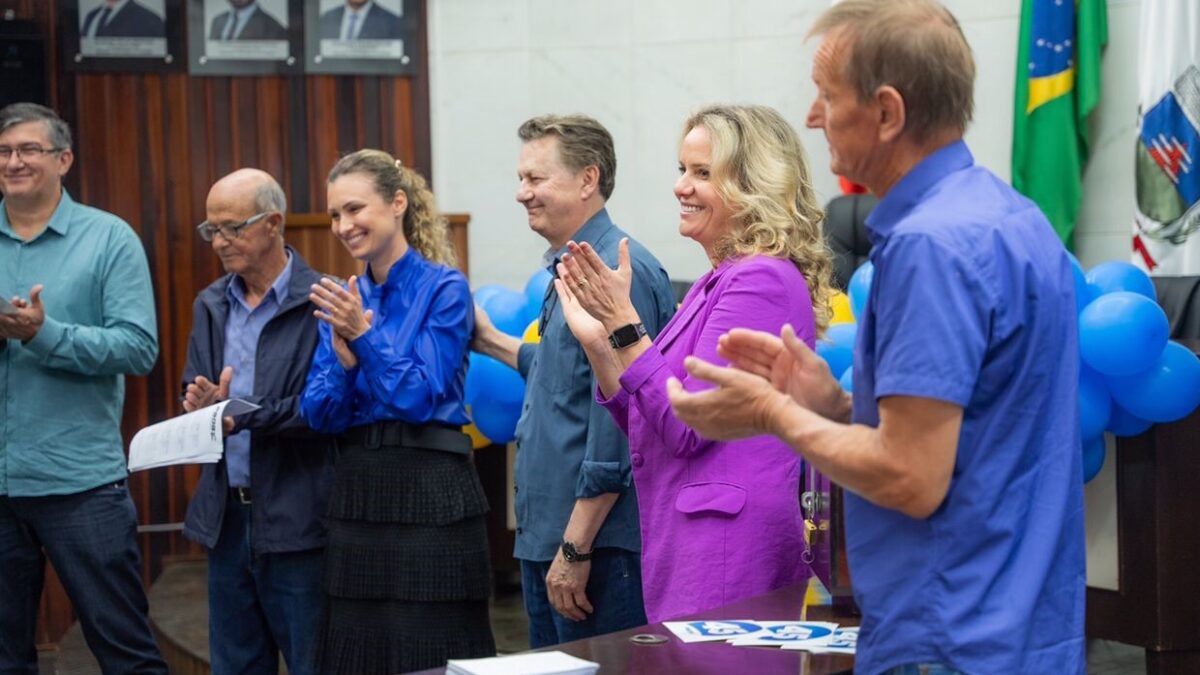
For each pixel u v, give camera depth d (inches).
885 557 60.4
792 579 90.0
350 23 255.9
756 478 89.4
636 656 71.5
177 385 250.1
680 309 95.1
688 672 68.2
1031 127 222.5
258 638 135.0
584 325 94.1
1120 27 224.4
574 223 113.1
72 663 187.2
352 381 120.6
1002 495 58.9
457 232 254.2
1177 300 185.0
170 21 249.4
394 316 122.3
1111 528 160.4
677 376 91.3
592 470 104.0
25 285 140.4
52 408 137.9
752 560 88.2
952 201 59.8
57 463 137.4
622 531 107.1
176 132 250.5
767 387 60.9
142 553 231.0
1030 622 58.9
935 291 56.7
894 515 60.3
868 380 60.6
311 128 255.8
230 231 132.4
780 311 88.1
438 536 117.6
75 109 246.2
